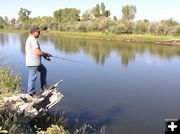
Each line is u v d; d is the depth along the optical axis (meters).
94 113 12.51
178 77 22.03
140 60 31.69
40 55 8.16
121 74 22.77
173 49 45.06
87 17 106.12
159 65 28.23
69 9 109.88
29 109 8.12
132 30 72.44
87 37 73.25
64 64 27.19
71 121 10.89
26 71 21.53
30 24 116.50
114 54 37.06
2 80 11.98
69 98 14.74
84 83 18.83
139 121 11.96
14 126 6.55
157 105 14.44
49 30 100.31
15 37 73.75
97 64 27.94
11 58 29.41
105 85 18.44
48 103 9.32
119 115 12.55
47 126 8.90
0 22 131.12
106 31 75.31
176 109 13.89
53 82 18.98
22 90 12.74
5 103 7.85
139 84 19.20
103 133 10.22
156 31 68.75
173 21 71.00
